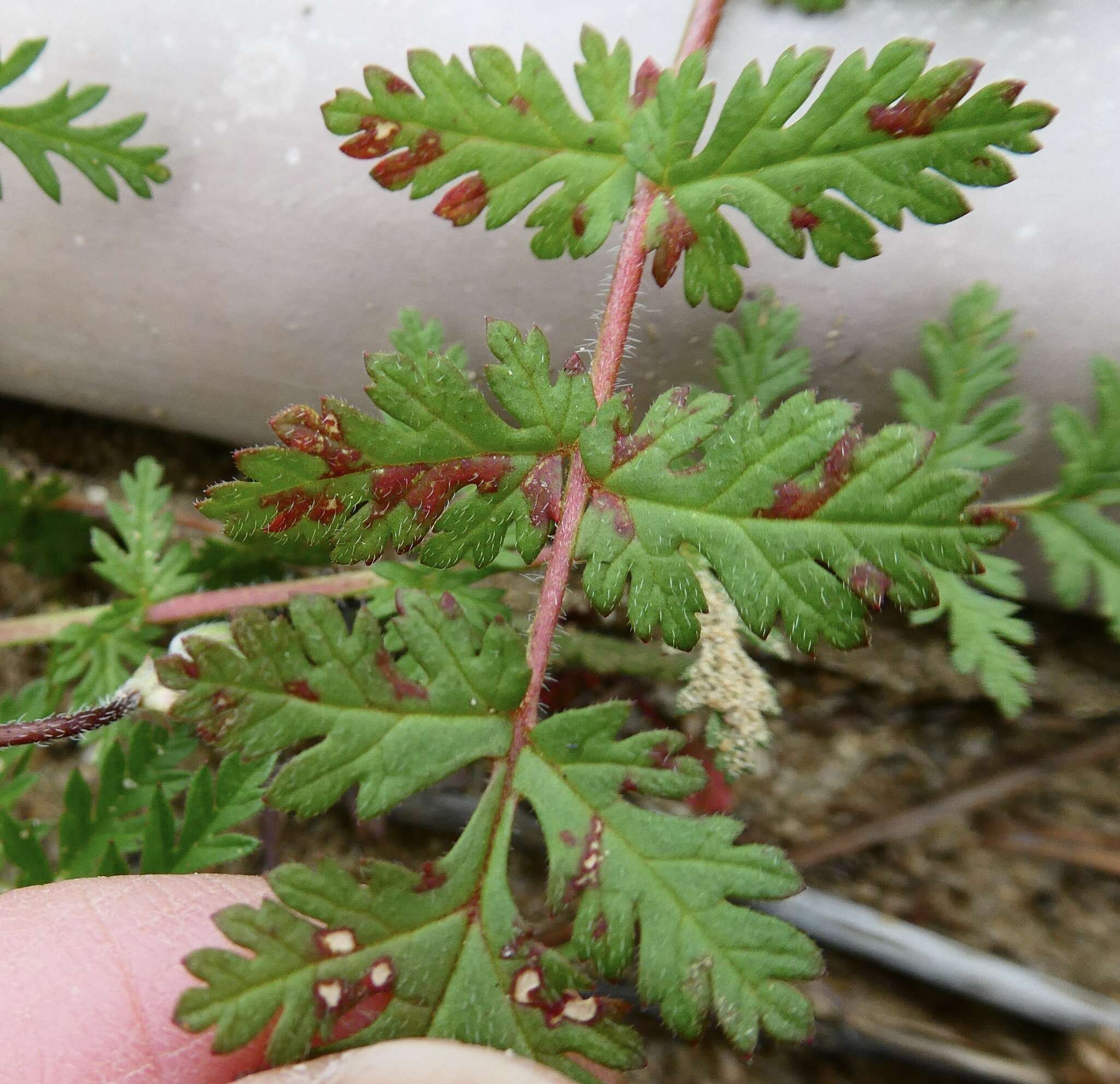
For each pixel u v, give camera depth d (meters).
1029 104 0.05
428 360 0.05
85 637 0.07
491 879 0.05
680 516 0.05
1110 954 0.08
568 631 0.09
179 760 0.07
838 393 0.07
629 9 0.06
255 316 0.08
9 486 0.09
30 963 0.06
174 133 0.07
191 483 0.10
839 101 0.05
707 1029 0.08
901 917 0.09
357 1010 0.06
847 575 0.05
